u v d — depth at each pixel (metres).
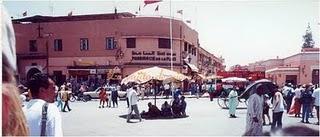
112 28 38.16
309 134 11.54
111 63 38.00
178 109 17.41
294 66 42.38
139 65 37.84
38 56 38.84
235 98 17.28
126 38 37.94
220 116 17.55
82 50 38.53
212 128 13.33
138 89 31.09
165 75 17.58
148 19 37.91
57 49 38.88
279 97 11.95
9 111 0.67
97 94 31.31
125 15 38.91
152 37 37.91
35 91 3.11
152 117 17.20
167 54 38.62
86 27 38.50
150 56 38.03
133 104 15.55
